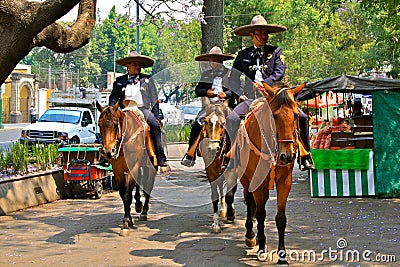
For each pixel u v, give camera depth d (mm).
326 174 12859
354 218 10164
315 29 34031
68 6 7797
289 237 8703
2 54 7906
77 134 21594
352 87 12523
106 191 14484
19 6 7781
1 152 13336
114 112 8945
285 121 6555
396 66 21391
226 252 7852
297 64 34250
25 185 11930
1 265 7297
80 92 30375
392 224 9562
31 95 53000
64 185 13414
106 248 8195
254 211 8117
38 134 20781
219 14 13883
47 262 7441
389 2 14445
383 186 12562
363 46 33906
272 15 33719
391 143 12539
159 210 11445
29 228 9656
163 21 12914
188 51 26672
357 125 13648
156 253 7867
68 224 10023
